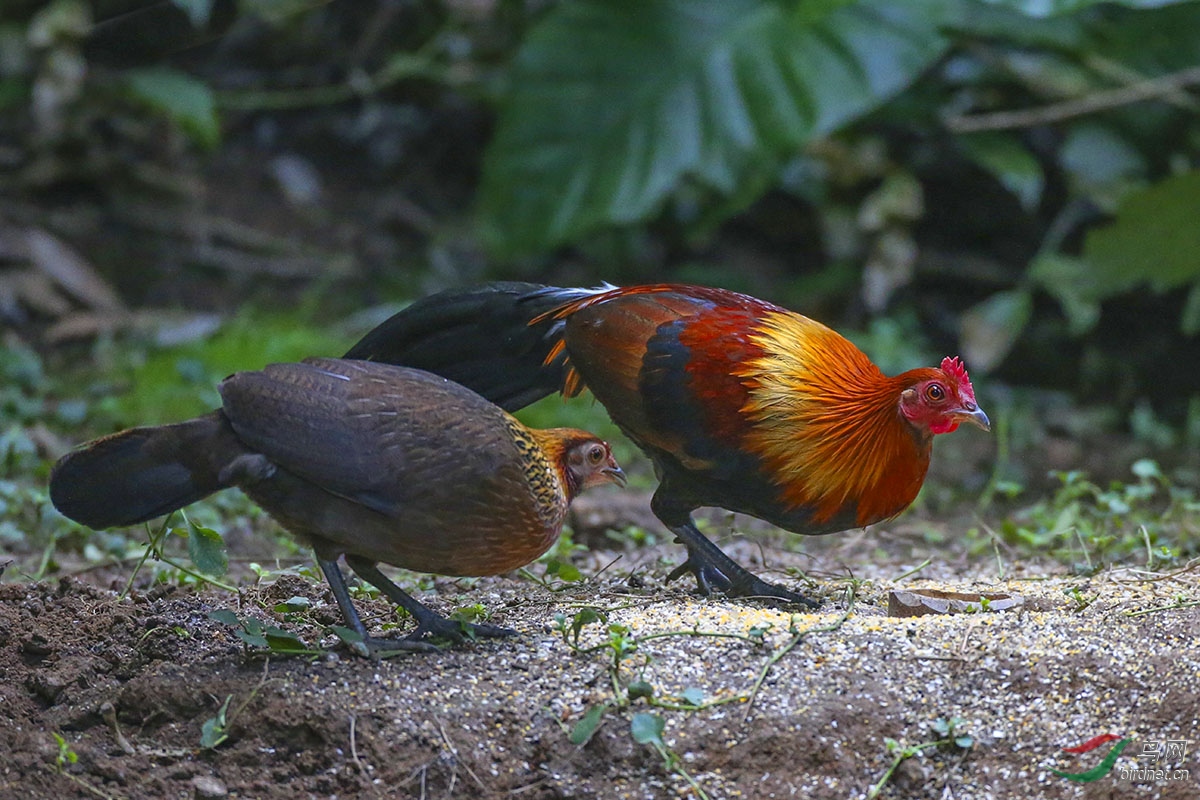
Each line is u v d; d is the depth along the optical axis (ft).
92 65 61.46
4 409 45.78
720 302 30.30
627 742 22.76
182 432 24.57
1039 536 35.73
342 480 24.23
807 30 54.13
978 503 45.57
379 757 22.85
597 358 30.01
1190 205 49.42
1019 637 24.95
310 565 33.19
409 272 61.46
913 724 23.16
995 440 52.42
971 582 31.24
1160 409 56.44
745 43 54.54
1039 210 62.03
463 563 25.39
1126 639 24.81
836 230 60.29
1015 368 59.21
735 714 23.11
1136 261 51.70
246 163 64.44
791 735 22.80
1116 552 35.19
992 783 22.50
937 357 58.29
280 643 25.11
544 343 31.94
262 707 23.68
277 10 60.59
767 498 29.43
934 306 61.05
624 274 63.05
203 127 55.62
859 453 28.84
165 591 30.01
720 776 22.45
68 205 60.39
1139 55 55.98
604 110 54.49
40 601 28.50
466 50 64.08
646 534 38.47
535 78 54.90
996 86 59.16
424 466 24.39
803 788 22.38
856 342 55.26
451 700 23.71
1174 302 59.52
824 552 38.42
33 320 54.60
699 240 61.36
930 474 48.65
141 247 59.47
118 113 61.77
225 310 57.26
